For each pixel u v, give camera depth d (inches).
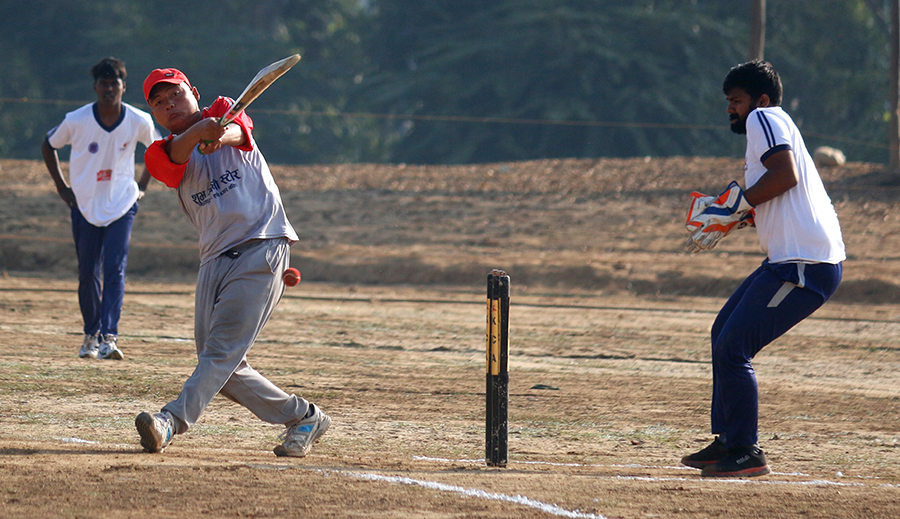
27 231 2482.8
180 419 724.7
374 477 681.6
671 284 2110.0
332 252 2345.0
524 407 1077.8
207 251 733.3
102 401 1022.4
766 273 750.5
